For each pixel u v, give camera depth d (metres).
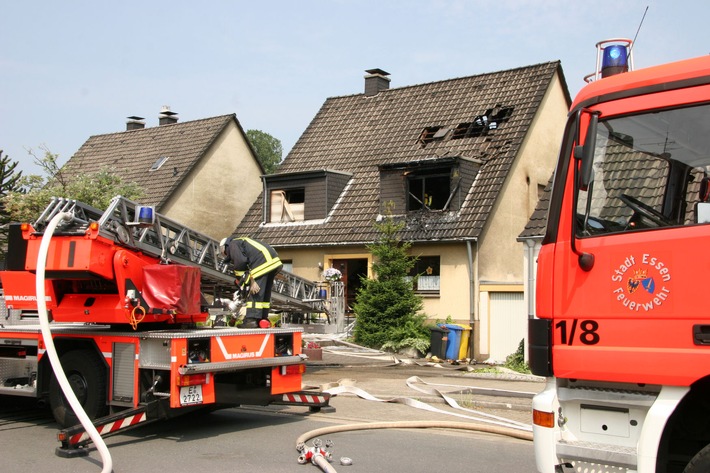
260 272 9.48
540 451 4.87
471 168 21.67
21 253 8.29
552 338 4.95
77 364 8.21
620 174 4.84
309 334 16.62
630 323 4.66
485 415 9.48
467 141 23.22
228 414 9.75
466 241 20.44
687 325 4.46
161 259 9.23
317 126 27.66
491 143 22.64
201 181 27.22
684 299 4.49
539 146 23.62
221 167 28.06
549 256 5.03
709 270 4.43
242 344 8.44
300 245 23.23
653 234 4.65
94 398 8.09
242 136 29.08
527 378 14.41
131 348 8.00
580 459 4.72
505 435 8.19
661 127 4.74
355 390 11.27
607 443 4.74
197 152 27.30
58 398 8.39
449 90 25.78
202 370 7.84
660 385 4.57
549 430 4.84
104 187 22.91
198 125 29.11
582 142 4.95
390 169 22.44
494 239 21.27
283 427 8.77
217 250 11.04
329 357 17.92
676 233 4.57
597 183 4.91
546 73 24.08
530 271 17.86
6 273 9.04
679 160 4.65
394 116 26.08
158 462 6.93
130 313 8.10
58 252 8.12
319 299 16.86
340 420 9.29
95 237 8.02
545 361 4.95
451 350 19.38
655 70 4.80
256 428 8.71
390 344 19.66
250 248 9.60
